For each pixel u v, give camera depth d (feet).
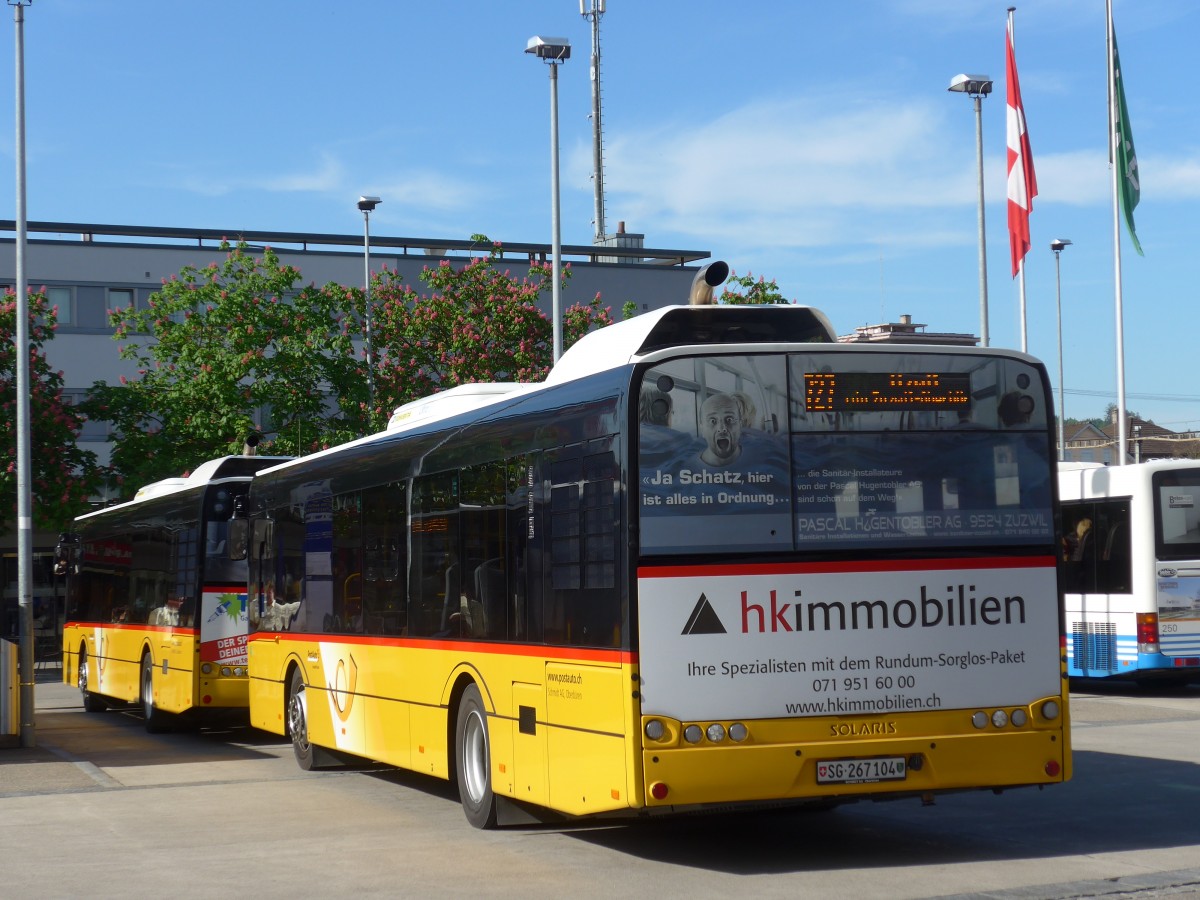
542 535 33.09
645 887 29.04
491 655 35.76
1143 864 30.01
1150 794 39.88
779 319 33.58
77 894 30.19
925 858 31.50
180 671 65.31
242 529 59.36
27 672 62.23
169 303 128.98
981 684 30.78
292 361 124.36
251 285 127.34
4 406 119.65
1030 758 30.94
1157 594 70.85
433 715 39.75
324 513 50.01
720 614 29.58
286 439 121.49
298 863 32.96
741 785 29.35
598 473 30.71
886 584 30.40
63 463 123.44
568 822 37.58
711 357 30.17
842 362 30.66
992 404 31.40
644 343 32.45
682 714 29.27
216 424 122.62
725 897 27.78
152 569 71.56
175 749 61.36
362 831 37.35
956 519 30.94
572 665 31.48
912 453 30.83
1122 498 72.33
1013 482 31.37
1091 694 75.87
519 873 30.94
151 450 123.85
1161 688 79.51
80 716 82.58
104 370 162.50
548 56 96.07
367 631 45.29
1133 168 98.94
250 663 58.85
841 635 30.09
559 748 32.04
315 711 50.47
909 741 30.19
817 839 34.40
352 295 128.26
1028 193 94.17
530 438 33.94
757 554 29.86
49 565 151.12
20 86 70.64
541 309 136.46
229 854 34.42
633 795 28.99
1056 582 31.45
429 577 40.27
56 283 161.27
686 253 197.67
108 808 43.01
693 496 29.73
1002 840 33.50
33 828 39.52
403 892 29.27
